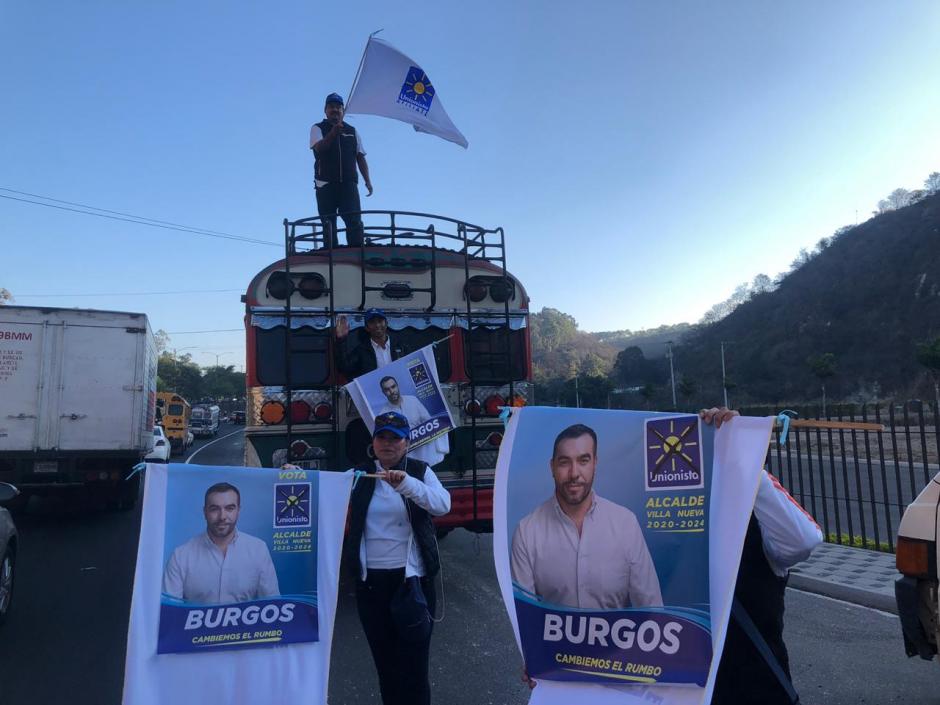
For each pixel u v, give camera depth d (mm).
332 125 9039
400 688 3424
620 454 2793
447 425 5988
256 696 3180
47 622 6145
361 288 6965
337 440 6680
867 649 5172
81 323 11570
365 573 3455
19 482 11164
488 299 7391
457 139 8820
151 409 14211
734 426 2650
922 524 3752
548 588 2771
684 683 2568
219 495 3297
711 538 2625
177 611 3176
